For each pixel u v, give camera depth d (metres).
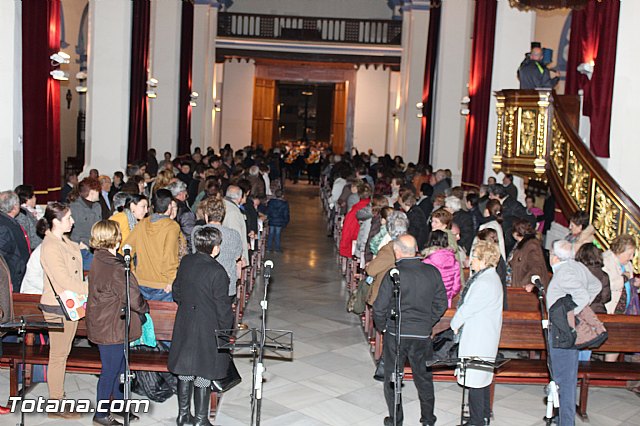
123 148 13.74
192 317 5.21
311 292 10.95
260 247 12.55
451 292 6.30
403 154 23.92
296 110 42.28
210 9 24.42
